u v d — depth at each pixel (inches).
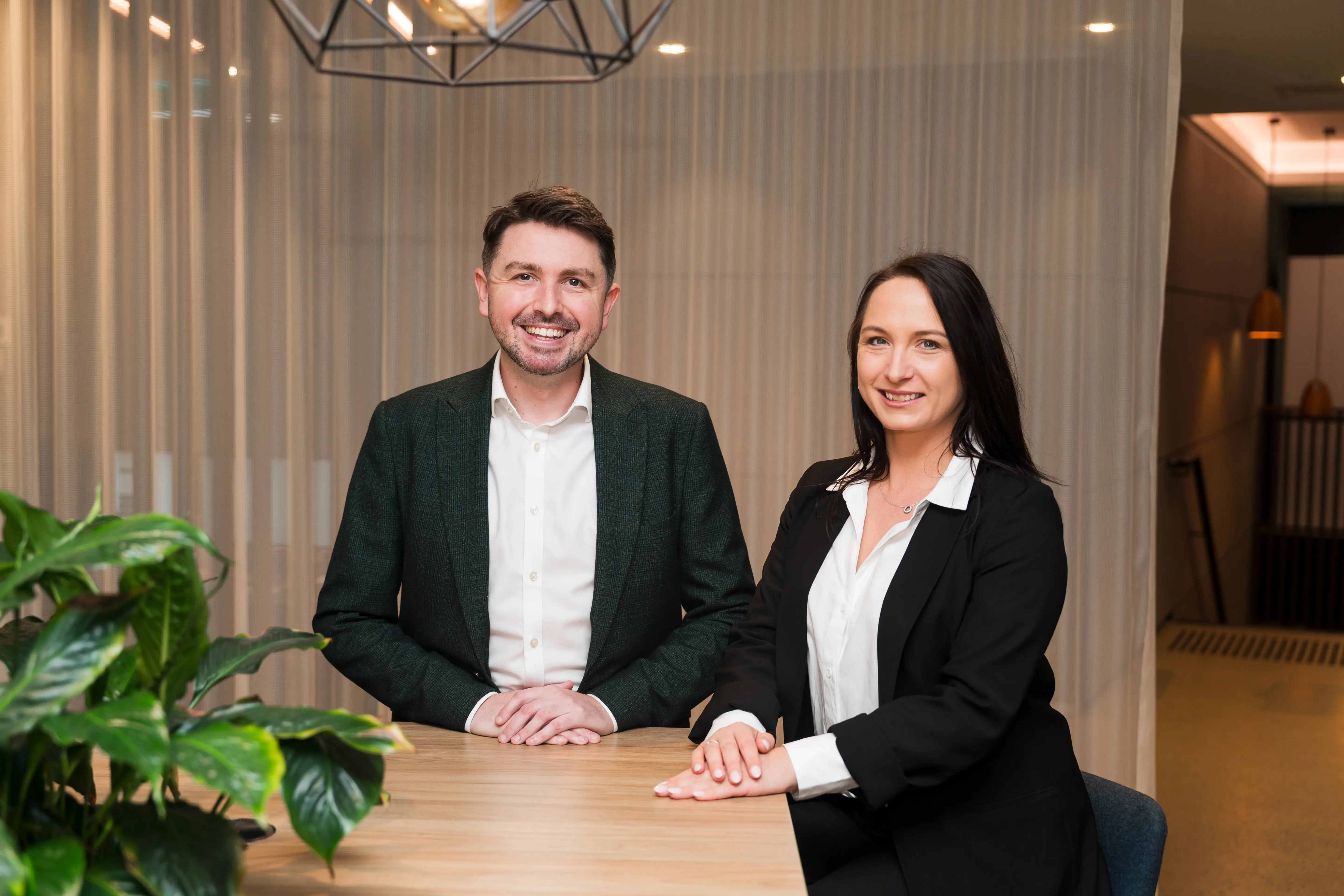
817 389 116.2
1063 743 60.7
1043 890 56.4
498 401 72.6
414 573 72.5
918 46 113.0
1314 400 351.3
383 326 120.8
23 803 34.6
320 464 120.8
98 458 119.3
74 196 118.0
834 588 64.3
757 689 63.8
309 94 118.9
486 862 46.5
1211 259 278.4
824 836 60.6
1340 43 183.8
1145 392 112.0
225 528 120.4
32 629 42.2
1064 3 110.7
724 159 116.6
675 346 118.3
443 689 68.3
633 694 68.0
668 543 73.2
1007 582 58.8
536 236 67.5
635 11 116.2
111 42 116.7
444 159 119.5
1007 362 63.0
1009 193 112.3
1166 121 109.7
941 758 55.6
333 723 38.2
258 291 119.5
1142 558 112.8
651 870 45.8
